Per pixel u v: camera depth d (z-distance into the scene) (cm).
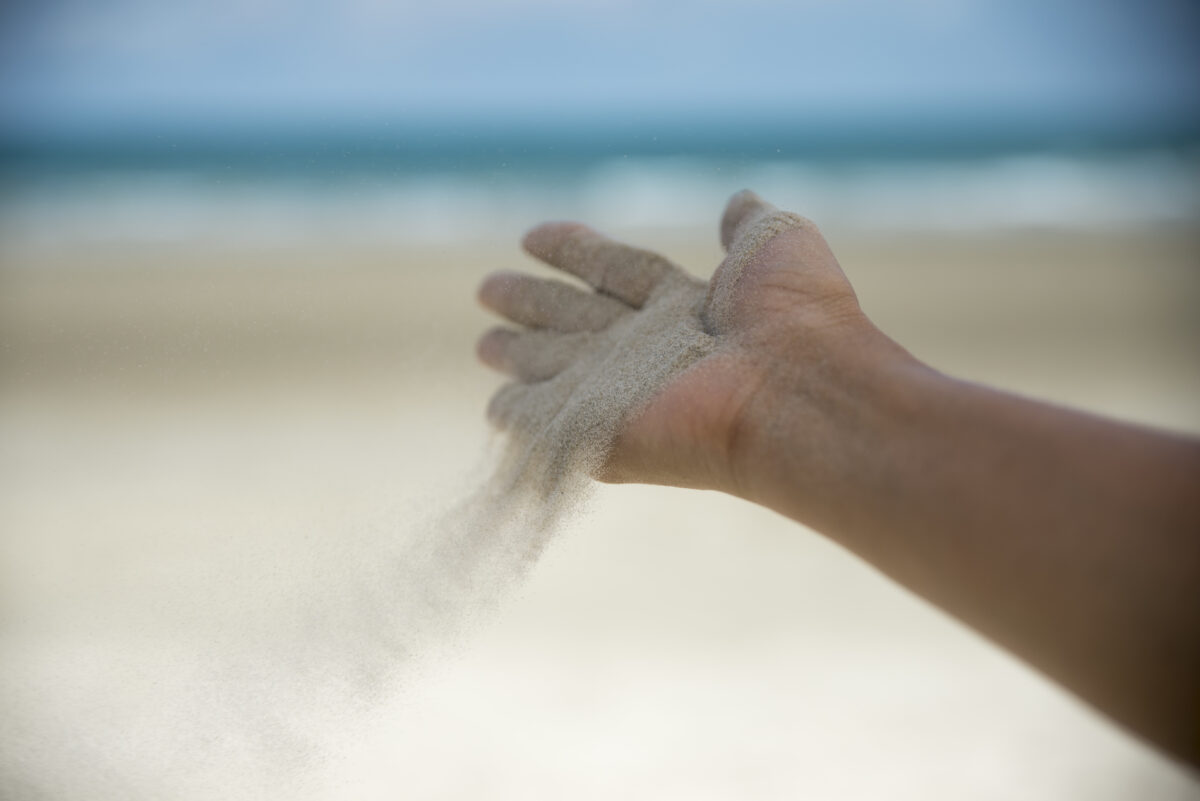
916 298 232
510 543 51
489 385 58
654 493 118
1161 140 574
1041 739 76
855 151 531
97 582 56
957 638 86
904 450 43
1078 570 41
